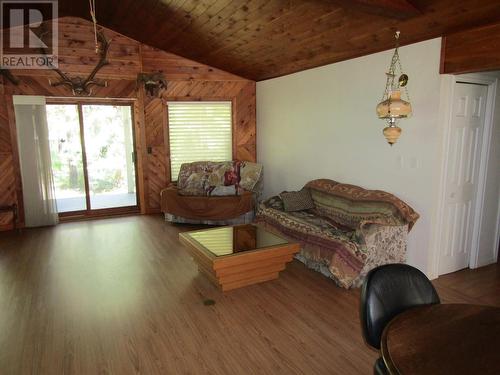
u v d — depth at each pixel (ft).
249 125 21.24
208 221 18.10
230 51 16.89
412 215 11.51
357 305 10.21
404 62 11.62
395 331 4.81
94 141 20.03
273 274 11.85
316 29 12.25
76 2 15.62
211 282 11.69
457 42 10.10
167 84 19.84
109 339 8.59
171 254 14.32
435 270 11.82
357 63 13.44
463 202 12.09
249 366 7.60
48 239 16.31
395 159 12.28
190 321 9.38
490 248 13.08
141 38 18.60
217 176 19.33
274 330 8.96
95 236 16.70
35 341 8.54
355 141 13.92
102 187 20.75
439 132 10.90
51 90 18.01
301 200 15.12
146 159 20.29
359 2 8.80
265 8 11.73
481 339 4.59
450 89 10.78
